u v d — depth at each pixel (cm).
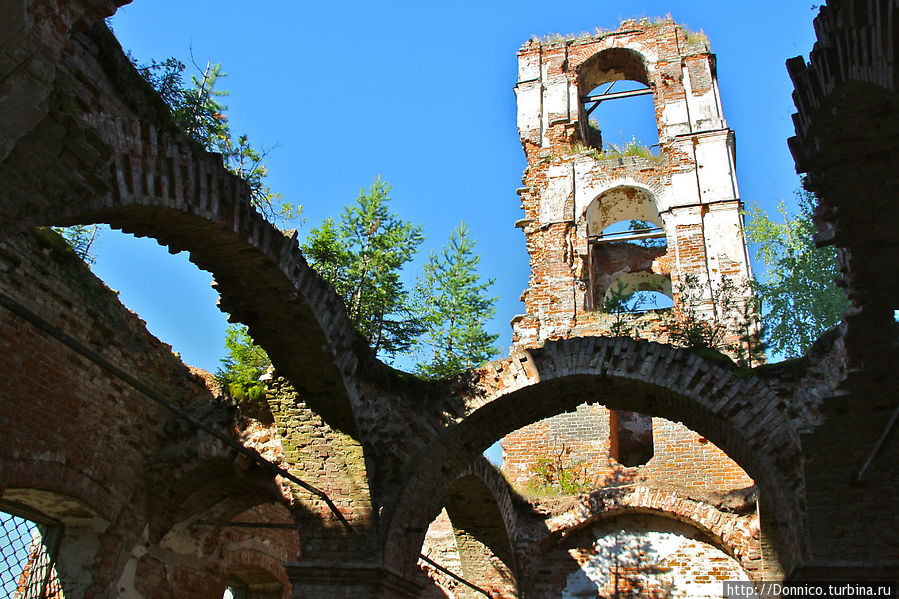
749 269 2019
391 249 2030
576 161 2292
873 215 771
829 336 1071
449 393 1230
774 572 1294
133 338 1201
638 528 1675
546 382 1197
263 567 1538
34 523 1133
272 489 1230
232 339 1664
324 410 1148
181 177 751
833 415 980
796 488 1038
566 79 2461
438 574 1802
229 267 943
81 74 618
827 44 643
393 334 1958
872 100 660
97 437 1118
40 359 1012
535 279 2167
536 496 1723
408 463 1174
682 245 2089
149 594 1224
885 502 989
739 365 1166
